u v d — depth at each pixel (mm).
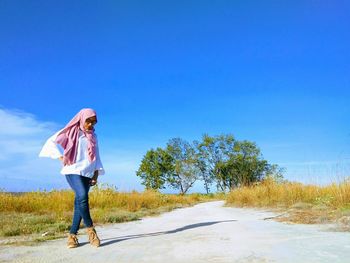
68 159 4867
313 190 13531
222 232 5469
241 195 17156
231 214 10453
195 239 4879
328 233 5047
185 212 13148
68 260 3957
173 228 6543
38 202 12625
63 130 4957
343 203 9727
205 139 70500
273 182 16984
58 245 5066
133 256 3984
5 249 4840
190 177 69938
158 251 4180
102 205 14938
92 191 15953
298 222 6684
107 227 7707
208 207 17391
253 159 68375
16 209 11977
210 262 3551
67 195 13781
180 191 70938
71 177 4836
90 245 4867
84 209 4750
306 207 10695
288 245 4191
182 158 71375
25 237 6230
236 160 68312
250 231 5484
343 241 4328
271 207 13117
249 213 10648
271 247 4105
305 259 3482
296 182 14789
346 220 6293
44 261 3945
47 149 4934
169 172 71500
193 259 3691
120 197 16281
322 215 7418
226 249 4078
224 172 69750
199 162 71000
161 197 21844
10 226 7359
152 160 72375
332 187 11477
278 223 6668
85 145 4961
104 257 4020
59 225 7301
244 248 4094
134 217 9742
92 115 4949
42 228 7203
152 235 5652
